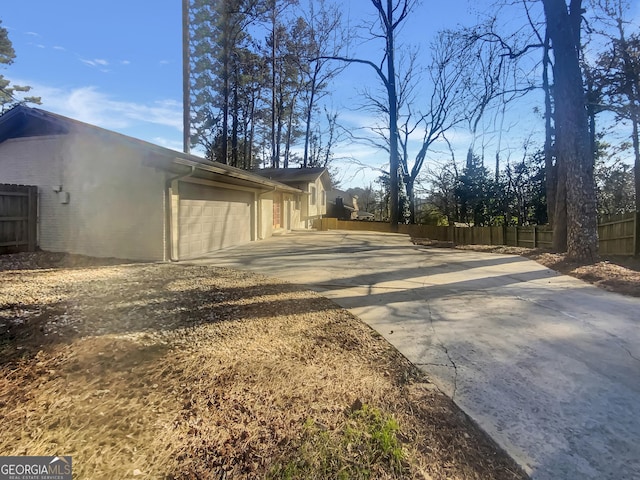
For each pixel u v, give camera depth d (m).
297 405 2.16
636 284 5.45
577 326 3.77
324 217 26.23
